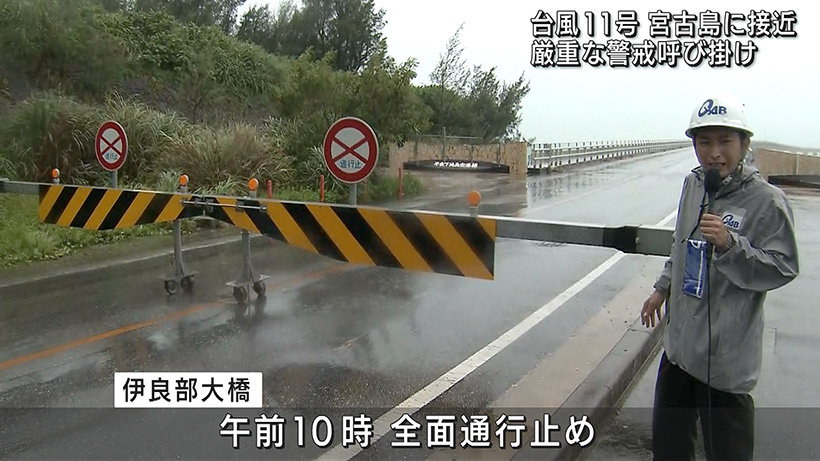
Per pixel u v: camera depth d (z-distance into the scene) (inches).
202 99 807.7
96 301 282.4
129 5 1061.1
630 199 690.8
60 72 684.7
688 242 115.0
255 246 407.2
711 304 112.2
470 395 184.2
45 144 538.9
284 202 219.9
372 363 209.6
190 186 534.3
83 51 699.4
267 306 275.9
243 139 592.1
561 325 247.3
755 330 111.8
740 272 105.6
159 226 444.8
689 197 118.0
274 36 1240.8
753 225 107.2
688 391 120.4
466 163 1025.5
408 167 981.2
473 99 1253.1
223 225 470.0
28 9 657.6
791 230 106.1
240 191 542.3
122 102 628.7
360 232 203.6
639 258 371.6
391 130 665.6
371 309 271.0
